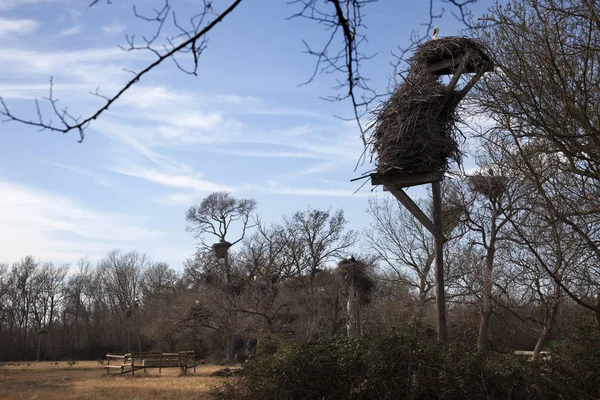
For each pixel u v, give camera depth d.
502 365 10.58
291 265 37.66
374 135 11.39
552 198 9.94
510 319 20.64
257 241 38.28
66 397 22.16
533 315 19.03
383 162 11.10
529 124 9.05
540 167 9.90
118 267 75.44
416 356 10.47
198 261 43.16
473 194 19.97
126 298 73.81
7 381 31.80
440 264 11.30
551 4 8.95
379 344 10.74
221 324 37.28
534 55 8.92
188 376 32.56
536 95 8.62
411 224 28.12
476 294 19.84
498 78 9.94
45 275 78.12
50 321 76.62
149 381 29.64
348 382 10.93
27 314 76.50
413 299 27.44
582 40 8.90
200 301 38.34
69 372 40.81
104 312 78.50
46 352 75.56
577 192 9.80
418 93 10.81
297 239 37.69
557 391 10.77
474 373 10.21
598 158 8.30
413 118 10.88
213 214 45.56
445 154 11.05
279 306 34.38
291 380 11.31
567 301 16.78
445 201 20.48
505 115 9.33
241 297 36.31
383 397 10.53
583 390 10.88
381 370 10.53
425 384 10.34
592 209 9.68
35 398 21.95
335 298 32.59
